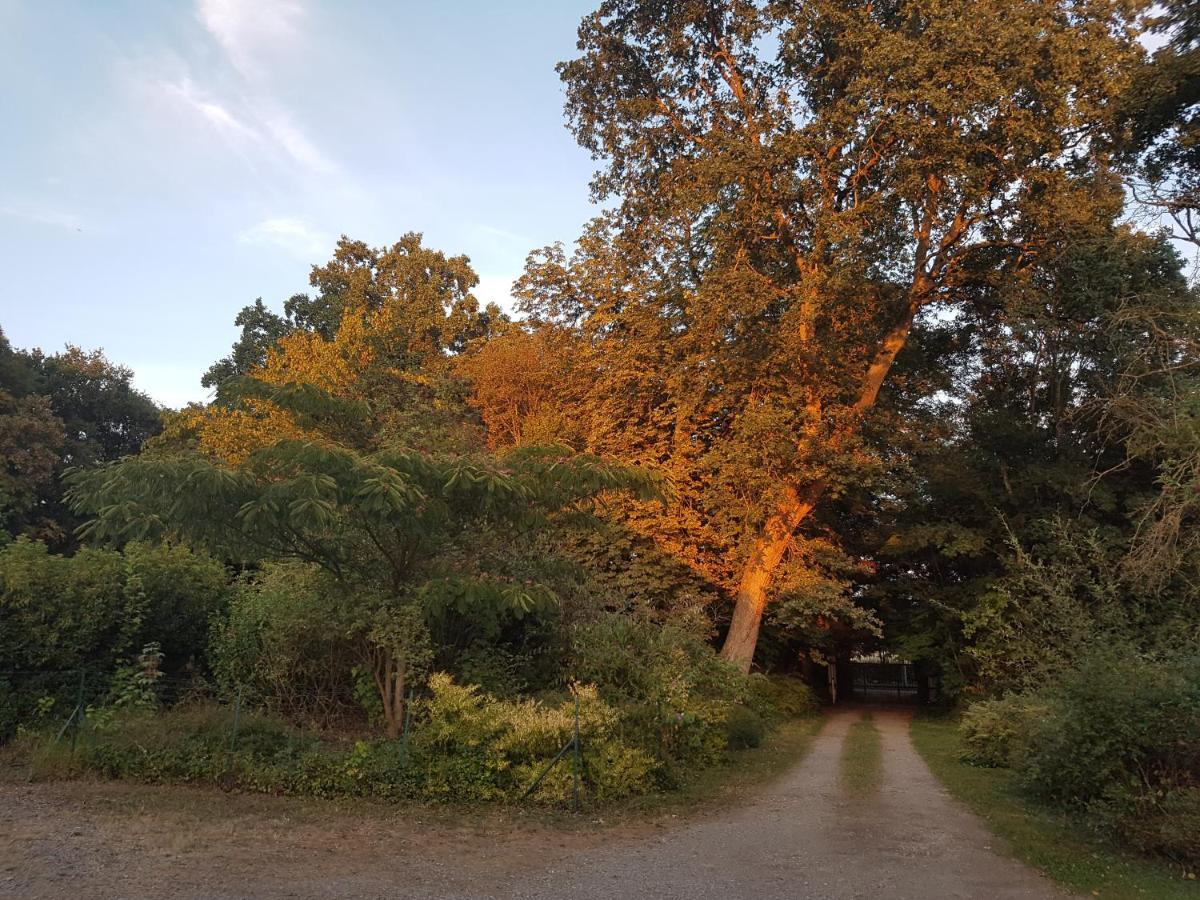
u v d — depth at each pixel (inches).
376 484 348.5
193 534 394.3
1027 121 695.7
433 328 1501.0
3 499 812.6
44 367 1702.8
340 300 1584.6
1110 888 267.4
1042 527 850.8
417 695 432.8
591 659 489.1
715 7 900.6
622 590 738.2
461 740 374.3
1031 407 946.1
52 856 260.8
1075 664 414.6
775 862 296.2
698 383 810.2
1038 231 795.4
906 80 717.9
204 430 906.7
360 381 855.7
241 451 808.3
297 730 426.6
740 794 432.8
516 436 914.1
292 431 752.3
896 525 1071.0
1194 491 456.4
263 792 360.5
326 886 247.1
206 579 550.3
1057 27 714.8
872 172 823.7
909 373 1061.8
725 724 585.0
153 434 1876.2
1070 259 753.6
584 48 951.0
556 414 899.4
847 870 286.8
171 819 311.0
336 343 903.7
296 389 438.6
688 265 877.2
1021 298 811.4
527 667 507.5
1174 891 265.7
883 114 724.0
